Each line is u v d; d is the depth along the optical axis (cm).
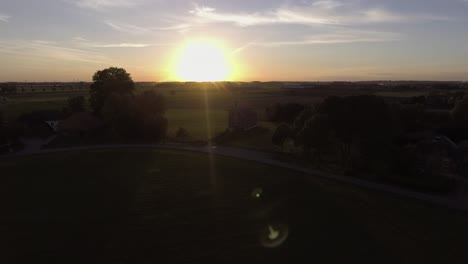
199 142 7112
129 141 7500
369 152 4575
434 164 4641
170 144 7094
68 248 2644
